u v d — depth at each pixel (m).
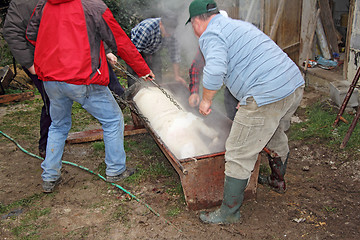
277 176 3.15
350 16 5.04
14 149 4.23
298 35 6.25
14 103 6.11
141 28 4.07
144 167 3.76
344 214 2.84
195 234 2.66
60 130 3.25
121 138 3.36
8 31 2.80
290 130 4.54
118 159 3.39
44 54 2.74
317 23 6.16
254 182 3.01
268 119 2.44
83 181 3.50
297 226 2.73
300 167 3.71
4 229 2.75
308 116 4.95
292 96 2.48
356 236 2.57
